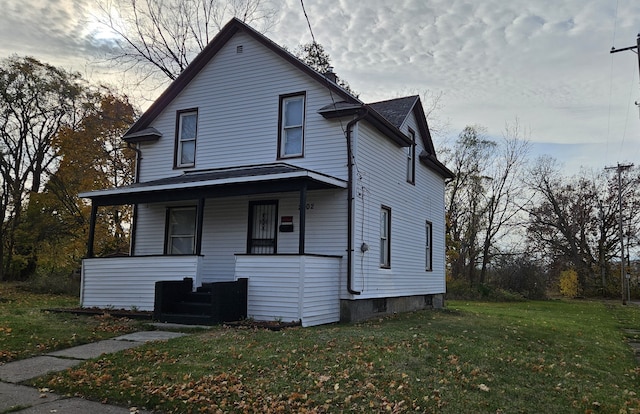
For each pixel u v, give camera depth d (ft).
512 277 113.80
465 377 21.03
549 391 20.31
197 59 45.96
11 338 26.66
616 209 132.05
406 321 39.99
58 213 82.64
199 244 37.29
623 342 41.09
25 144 90.68
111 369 20.99
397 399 17.54
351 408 16.61
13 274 88.84
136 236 48.06
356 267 38.37
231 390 18.11
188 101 47.14
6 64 85.51
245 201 43.04
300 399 17.28
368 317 40.83
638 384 25.11
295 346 24.77
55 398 17.87
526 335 37.19
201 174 43.29
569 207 135.74
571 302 103.60
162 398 17.51
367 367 21.11
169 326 31.99
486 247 123.24
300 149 41.50
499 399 18.53
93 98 87.10
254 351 23.68
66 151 77.97
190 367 20.95
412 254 51.44
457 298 98.84
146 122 49.08
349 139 39.01
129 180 79.00
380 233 43.21
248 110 44.01
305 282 33.53
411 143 48.29
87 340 27.27
